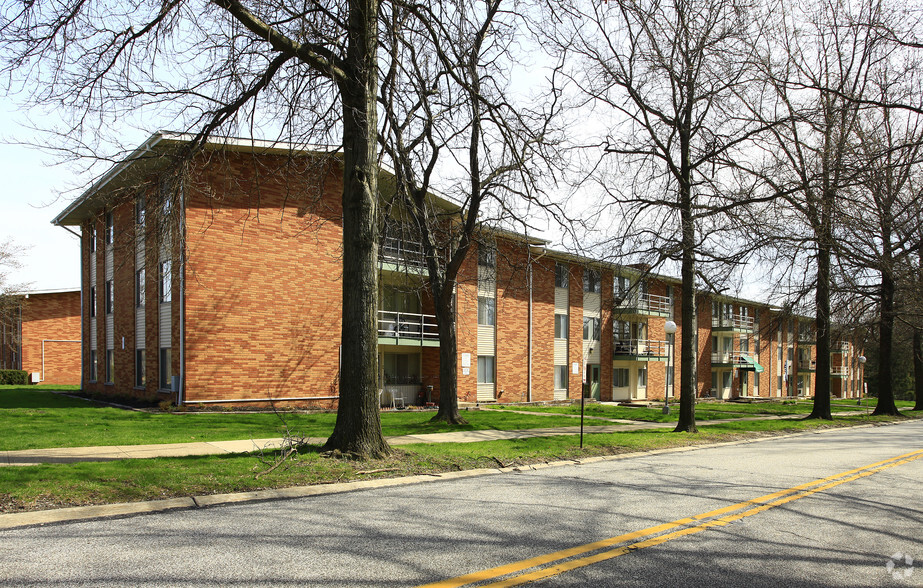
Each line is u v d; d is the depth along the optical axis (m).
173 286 20.77
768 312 55.72
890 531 6.62
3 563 4.70
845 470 11.10
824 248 15.04
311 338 22.25
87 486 7.09
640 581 4.74
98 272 29.09
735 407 36.19
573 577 4.77
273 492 7.49
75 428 14.07
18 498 6.53
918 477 10.62
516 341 30.80
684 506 7.47
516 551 5.37
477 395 28.67
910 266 14.77
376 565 4.86
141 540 5.39
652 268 17.72
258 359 21.11
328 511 6.68
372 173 10.02
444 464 9.90
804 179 15.00
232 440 12.43
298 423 16.53
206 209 20.27
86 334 30.89
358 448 9.60
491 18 13.65
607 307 20.12
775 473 10.46
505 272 29.75
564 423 19.70
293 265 21.94
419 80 12.21
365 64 9.83
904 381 73.81
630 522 6.57
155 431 13.88
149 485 7.32
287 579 4.48
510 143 12.51
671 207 17.12
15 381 38.62
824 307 23.64
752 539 6.07
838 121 14.38
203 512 6.54
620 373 38.41
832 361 68.38
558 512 6.94
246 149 19.45
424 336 27.44
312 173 13.56
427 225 17.48
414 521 6.31
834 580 4.95
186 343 19.89
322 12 9.69
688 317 17.75
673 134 17.69
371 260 9.95
